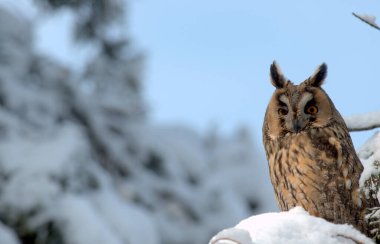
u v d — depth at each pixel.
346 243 4.90
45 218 13.02
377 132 5.95
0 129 14.93
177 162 20.36
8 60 17.42
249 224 4.95
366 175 5.46
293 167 6.98
